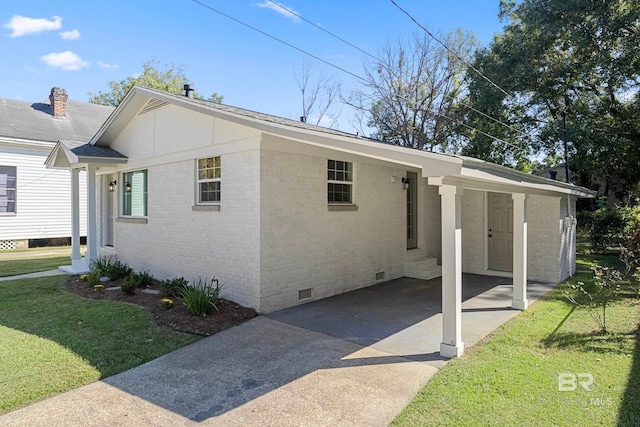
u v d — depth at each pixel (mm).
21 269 11531
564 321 6309
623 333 5680
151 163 9578
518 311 6938
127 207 10789
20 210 17891
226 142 7480
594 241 15133
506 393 3936
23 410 3748
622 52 16250
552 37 17406
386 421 3506
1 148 17328
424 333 5824
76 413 3697
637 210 12680
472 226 10766
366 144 4832
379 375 4422
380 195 9500
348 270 8578
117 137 10859
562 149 20469
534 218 9711
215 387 4191
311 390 4094
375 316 6711
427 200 11336
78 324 6219
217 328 6039
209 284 7895
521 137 21625
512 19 21422
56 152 11062
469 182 5254
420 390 4047
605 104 17844
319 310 7078
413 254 10695
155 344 5402
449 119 23344
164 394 4051
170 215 8984
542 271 9625
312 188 7742
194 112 8273
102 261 10273
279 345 5375
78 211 11875
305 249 7605
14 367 4641
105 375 4484
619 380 4199
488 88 19656
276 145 7047
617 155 17953
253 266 6941
